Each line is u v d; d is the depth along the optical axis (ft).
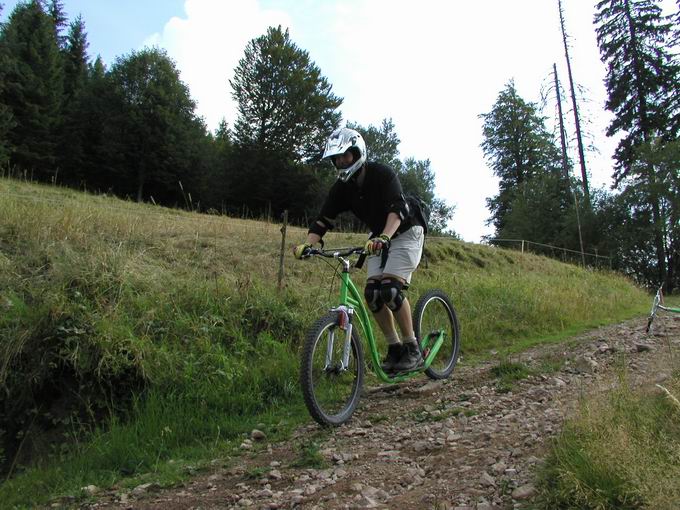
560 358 18.76
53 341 15.53
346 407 13.12
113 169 137.18
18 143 126.00
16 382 15.02
